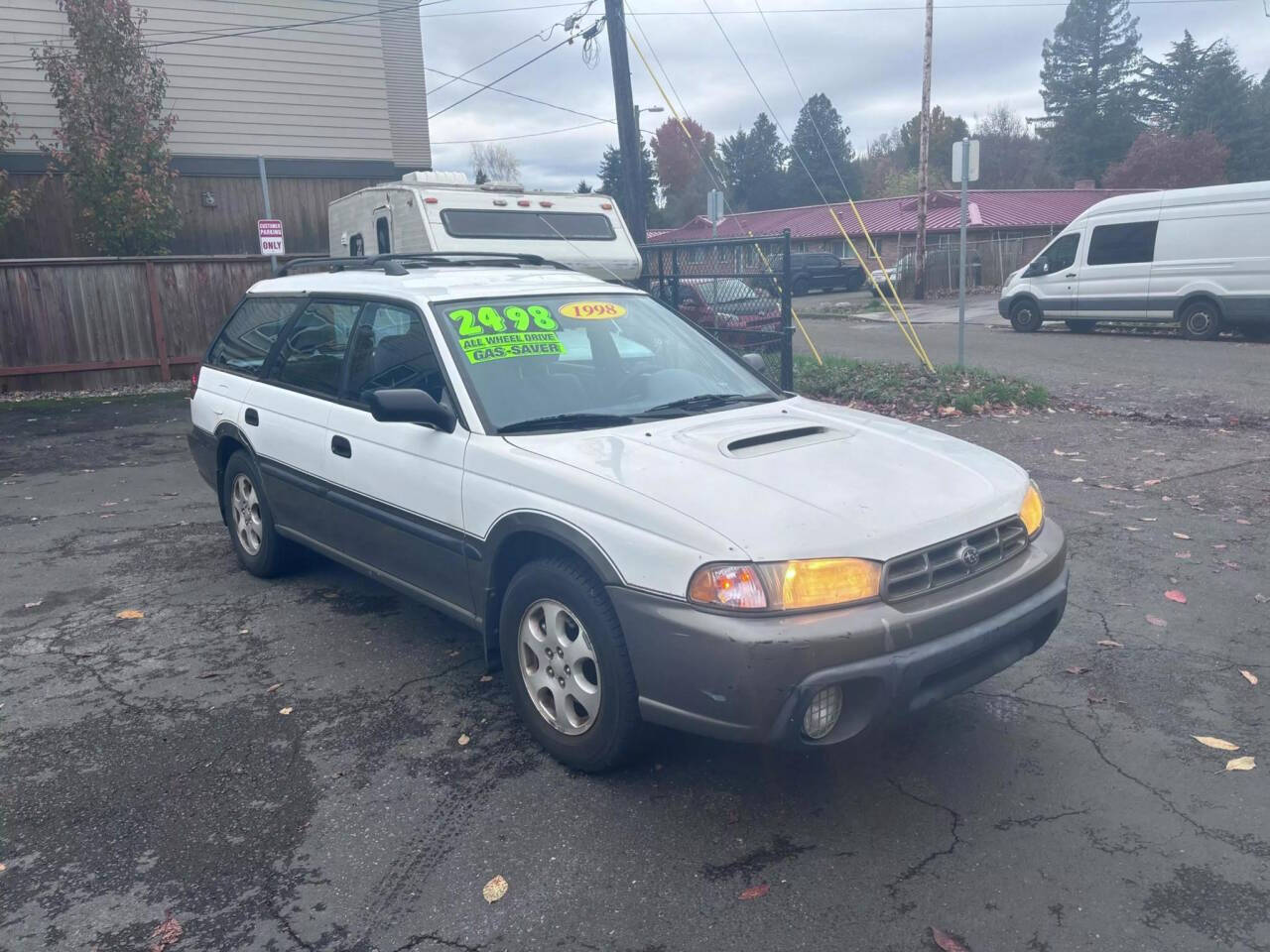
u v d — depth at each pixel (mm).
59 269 14125
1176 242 16953
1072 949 2789
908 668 3166
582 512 3553
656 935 2895
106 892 3166
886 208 42031
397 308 4734
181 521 7539
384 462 4535
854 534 3236
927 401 10789
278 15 17391
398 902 3074
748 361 5078
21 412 12641
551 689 3826
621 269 12203
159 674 4770
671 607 3240
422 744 4047
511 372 4355
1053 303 18938
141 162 15297
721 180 16031
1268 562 5773
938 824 3393
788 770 3766
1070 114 71500
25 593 5969
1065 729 3990
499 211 11555
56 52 15617
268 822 3521
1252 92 68125
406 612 5520
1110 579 5578
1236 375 12828
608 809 3539
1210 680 4363
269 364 5680
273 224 13930
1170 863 3146
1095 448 8773
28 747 4094
